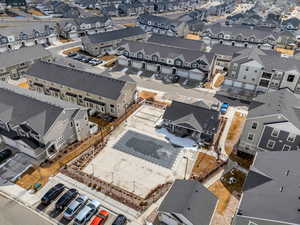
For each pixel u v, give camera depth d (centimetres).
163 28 13062
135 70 8538
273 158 3538
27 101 4772
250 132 4572
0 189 3925
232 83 7569
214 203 3444
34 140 4506
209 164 4538
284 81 6888
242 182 4166
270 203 2861
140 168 4431
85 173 4266
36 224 3434
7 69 7300
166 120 5300
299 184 2983
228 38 11506
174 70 8200
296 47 11519
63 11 15650
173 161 4606
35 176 4175
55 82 6244
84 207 3581
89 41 9575
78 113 4794
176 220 3244
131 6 17425
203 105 5606
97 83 5894
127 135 5259
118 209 3672
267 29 12094
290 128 4159
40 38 10619
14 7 16800
